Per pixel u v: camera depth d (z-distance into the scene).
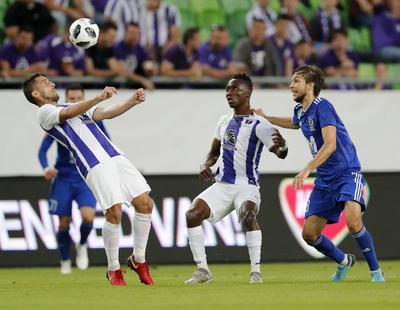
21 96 49.62
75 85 40.72
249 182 31.58
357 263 46.72
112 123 50.28
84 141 30.02
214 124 51.03
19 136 49.62
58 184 42.25
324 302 23.45
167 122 50.78
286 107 51.50
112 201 29.84
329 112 30.19
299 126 32.53
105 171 29.84
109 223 30.16
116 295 26.72
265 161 50.88
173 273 41.41
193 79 54.12
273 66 55.94
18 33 52.38
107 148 30.30
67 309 22.39
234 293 26.78
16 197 47.34
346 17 60.19
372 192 49.75
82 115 30.45
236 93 31.75
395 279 33.22
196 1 58.28
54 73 52.94
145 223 30.59
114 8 55.53
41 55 52.84
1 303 24.58
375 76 59.75
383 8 61.31
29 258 47.00
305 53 56.72
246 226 31.23
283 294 26.19
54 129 30.31
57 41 52.91
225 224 47.78
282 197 48.62
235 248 47.72
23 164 49.66
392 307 22.08
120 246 47.06
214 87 55.47
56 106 30.62
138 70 53.44
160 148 50.69
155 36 55.91
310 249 48.66
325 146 29.58
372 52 60.84
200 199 31.64
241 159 31.42
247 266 46.06
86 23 33.41
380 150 52.25
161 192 47.94
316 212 31.58
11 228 47.06
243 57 55.44
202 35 58.22
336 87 57.38
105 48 52.94
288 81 54.41
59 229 42.34
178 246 47.72
